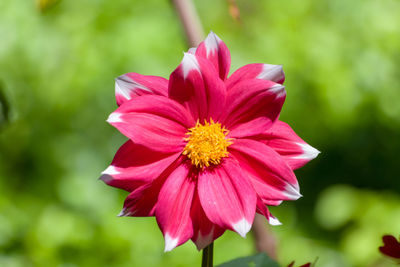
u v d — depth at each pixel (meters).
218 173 0.61
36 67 1.82
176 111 0.61
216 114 0.61
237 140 0.61
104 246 1.58
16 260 1.55
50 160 1.86
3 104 0.71
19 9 1.84
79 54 1.80
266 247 0.71
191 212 0.61
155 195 0.60
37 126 1.86
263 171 0.61
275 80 0.62
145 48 1.76
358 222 1.41
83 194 1.76
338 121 1.86
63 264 1.55
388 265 0.83
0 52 1.81
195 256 1.58
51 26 1.84
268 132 0.62
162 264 1.57
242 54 1.79
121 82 0.61
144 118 0.60
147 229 1.65
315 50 1.83
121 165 0.59
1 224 1.62
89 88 1.80
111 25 1.82
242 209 0.60
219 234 0.60
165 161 0.60
